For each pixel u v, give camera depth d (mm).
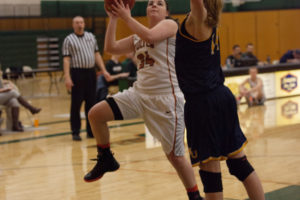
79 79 8000
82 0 21703
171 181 5219
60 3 21484
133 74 10633
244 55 13602
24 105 9594
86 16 21656
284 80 13094
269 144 7039
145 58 3705
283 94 13125
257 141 7309
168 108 3688
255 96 11695
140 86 3721
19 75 16500
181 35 3234
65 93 17188
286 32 22625
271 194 4508
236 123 3373
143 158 6492
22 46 21047
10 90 9305
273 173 5320
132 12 17906
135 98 3689
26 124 10398
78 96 8086
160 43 3652
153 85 3684
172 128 3713
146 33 3488
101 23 21766
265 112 10602
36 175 5805
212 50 3270
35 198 4805
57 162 6512
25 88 17344
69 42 7895
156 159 6398
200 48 3219
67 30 21781
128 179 5383
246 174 3354
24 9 20859
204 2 3154
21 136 8836
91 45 8031
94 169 3727
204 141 3250
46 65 21500
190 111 3275
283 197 4398
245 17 22234
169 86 3697
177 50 3283
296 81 13320
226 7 21984
